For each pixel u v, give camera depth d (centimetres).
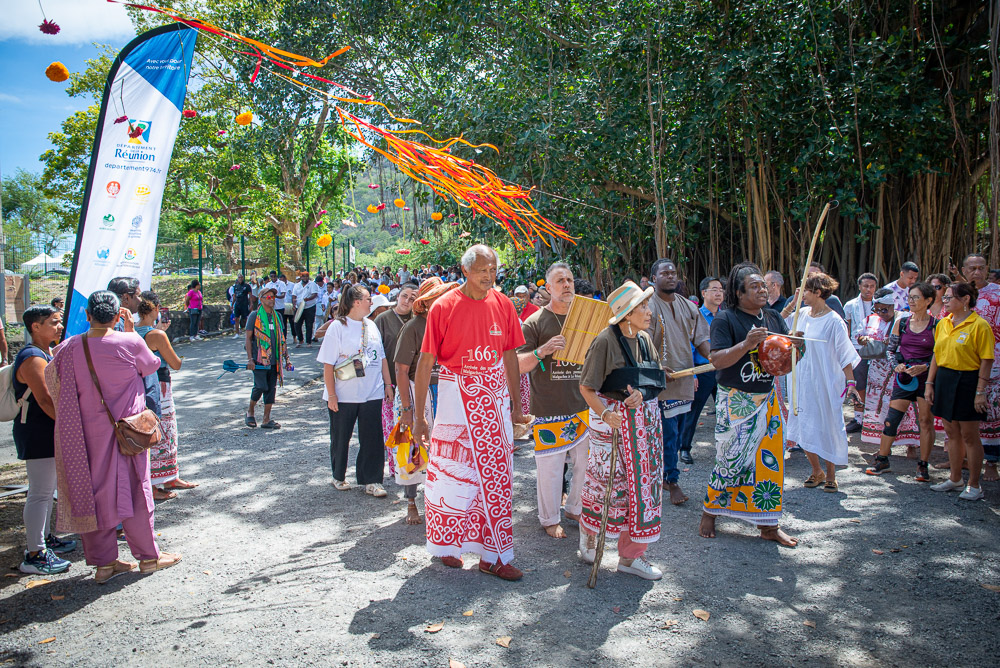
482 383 401
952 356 514
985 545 434
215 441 770
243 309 2052
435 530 406
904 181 1056
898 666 304
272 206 2366
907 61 972
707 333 580
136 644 337
